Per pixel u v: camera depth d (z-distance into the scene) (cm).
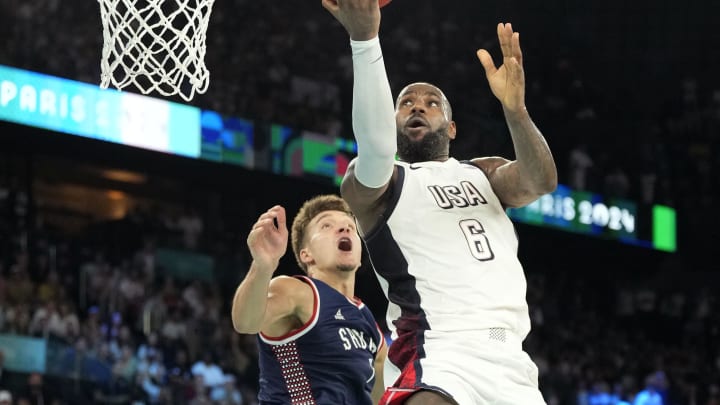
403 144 489
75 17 2092
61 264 1838
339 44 2519
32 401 1497
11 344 1520
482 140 2489
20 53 1950
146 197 2350
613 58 2780
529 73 2727
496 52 2691
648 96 2766
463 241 459
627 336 2500
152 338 1719
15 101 1805
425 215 463
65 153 2052
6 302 1658
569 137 2678
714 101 2744
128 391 1585
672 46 2778
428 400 426
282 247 523
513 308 454
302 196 2280
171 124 1997
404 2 2706
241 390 1803
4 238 1822
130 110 1944
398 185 468
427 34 2673
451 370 433
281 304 569
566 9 2780
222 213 2344
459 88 2578
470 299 448
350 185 462
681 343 2572
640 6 2784
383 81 435
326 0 438
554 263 2698
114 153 2066
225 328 1902
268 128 2133
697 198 2691
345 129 2395
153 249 2005
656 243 2619
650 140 2725
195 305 1923
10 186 2106
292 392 573
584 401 2088
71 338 1596
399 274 460
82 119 1881
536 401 441
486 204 473
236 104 2184
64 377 1547
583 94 2733
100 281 1834
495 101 2578
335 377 574
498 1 2750
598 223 2525
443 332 445
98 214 2309
